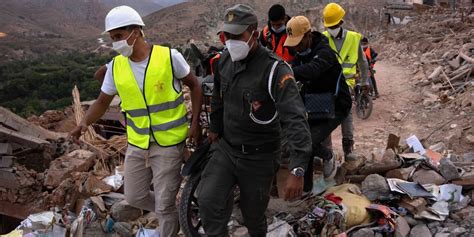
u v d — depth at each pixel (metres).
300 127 3.43
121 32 3.87
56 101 56.31
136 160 4.19
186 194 4.07
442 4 31.97
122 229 4.82
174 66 4.08
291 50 4.79
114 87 4.19
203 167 4.08
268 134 3.70
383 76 14.70
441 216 4.63
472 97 9.62
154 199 4.44
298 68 4.43
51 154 7.39
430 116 9.87
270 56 3.55
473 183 4.97
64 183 6.10
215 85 3.90
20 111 54.59
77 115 9.09
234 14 3.41
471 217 4.62
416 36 19.70
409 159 5.47
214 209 3.72
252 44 3.48
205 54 4.96
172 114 4.12
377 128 10.00
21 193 6.96
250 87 3.55
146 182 4.31
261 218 4.02
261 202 3.87
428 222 4.65
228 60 3.72
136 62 4.07
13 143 7.27
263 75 3.51
